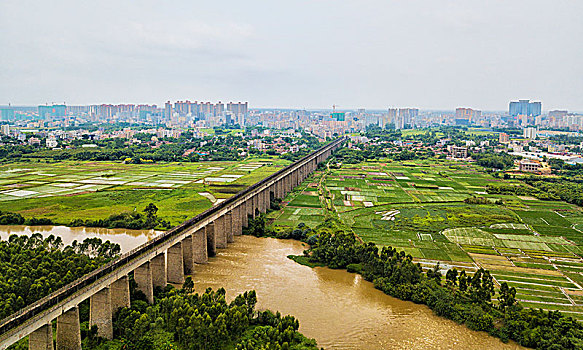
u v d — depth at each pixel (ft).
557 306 443.32
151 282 422.82
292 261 568.00
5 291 384.06
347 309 437.99
